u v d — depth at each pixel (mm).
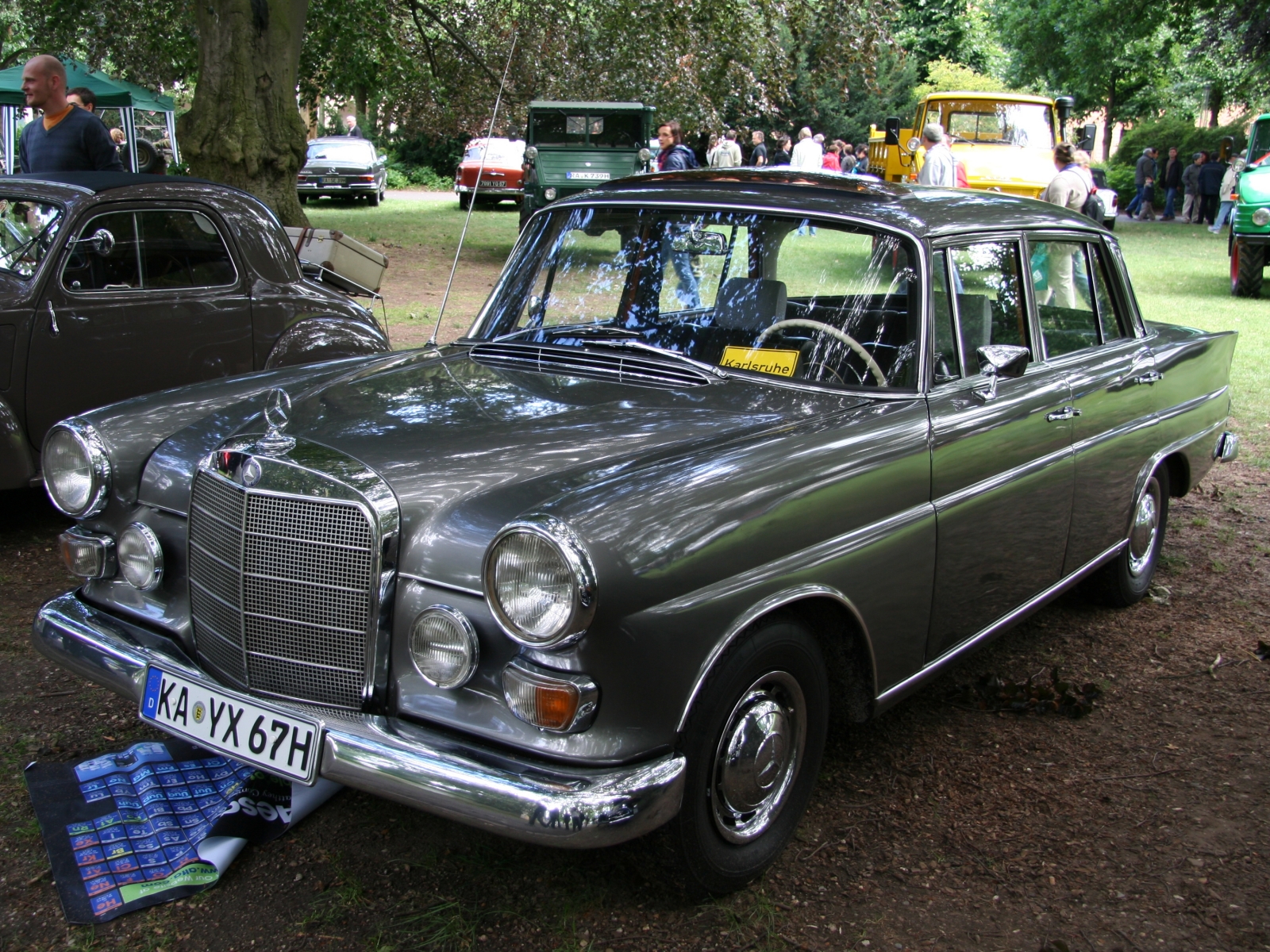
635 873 2609
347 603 2299
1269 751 3340
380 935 2361
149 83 16500
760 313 3078
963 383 3049
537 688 2074
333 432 2562
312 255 6492
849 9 15281
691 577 2195
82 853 2553
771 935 2402
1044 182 13266
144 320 4910
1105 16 30188
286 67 11164
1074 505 3621
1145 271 15000
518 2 15406
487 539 2195
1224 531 5516
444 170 33531
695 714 2264
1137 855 2771
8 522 5020
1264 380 8578
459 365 3201
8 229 4816
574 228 3504
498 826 2037
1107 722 3520
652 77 15711
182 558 2680
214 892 2490
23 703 3320
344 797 2902
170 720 2477
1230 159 21312
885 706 2873
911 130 14977
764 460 2443
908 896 2578
